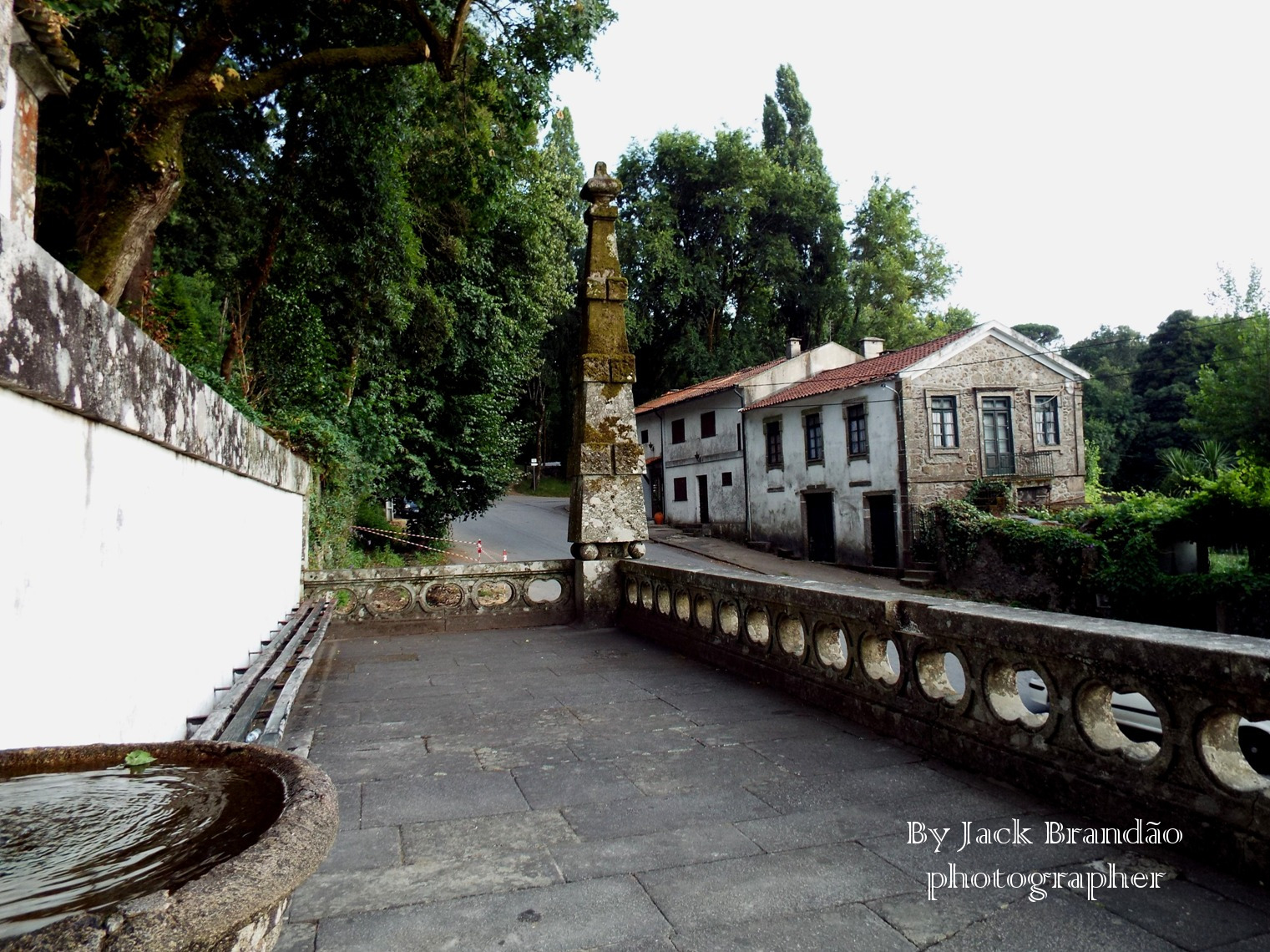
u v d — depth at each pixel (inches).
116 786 55.1
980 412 1032.2
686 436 1531.7
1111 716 124.6
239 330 503.2
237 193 549.3
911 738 162.7
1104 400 1688.0
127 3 363.3
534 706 209.3
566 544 1190.9
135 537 115.6
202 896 37.2
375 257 582.6
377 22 469.7
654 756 161.2
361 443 594.9
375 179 552.1
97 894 38.3
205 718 148.3
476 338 764.0
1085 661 121.2
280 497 292.8
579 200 1103.0
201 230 556.7
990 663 142.5
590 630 357.4
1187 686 105.7
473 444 778.8
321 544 448.1
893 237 1982.0
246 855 41.6
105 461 103.4
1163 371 1659.7
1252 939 85.4
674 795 136.9
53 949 32.3
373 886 102.2
